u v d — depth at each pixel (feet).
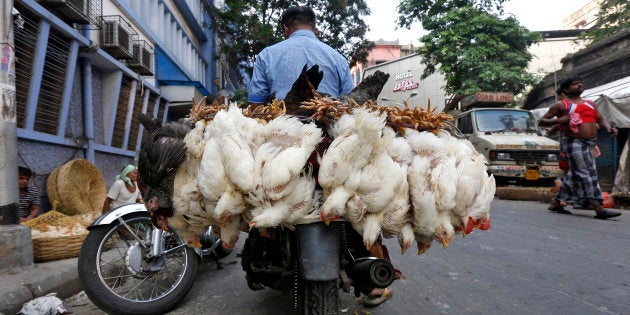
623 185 29.04
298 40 8.04
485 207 5.49
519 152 29.96
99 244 8.69
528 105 58.34
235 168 4.98
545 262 11.66
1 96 11.13
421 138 5.46
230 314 8.66
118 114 27.76
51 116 20.11
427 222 5.36
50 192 17.63
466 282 10.11
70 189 17.83
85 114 23.21
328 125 5.49
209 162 5.10
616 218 19.24
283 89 7.72
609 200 23.49
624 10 54.70
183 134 5.56
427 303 8.79
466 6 57.06
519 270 10.97
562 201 20.85
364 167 5.10
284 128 5.19
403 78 106.11
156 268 9.61
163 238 9.55
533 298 8.86
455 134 6.15
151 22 36.35
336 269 5.47
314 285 5.56
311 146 5.12
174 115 43.98
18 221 11.36
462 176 5.35
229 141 5.03
